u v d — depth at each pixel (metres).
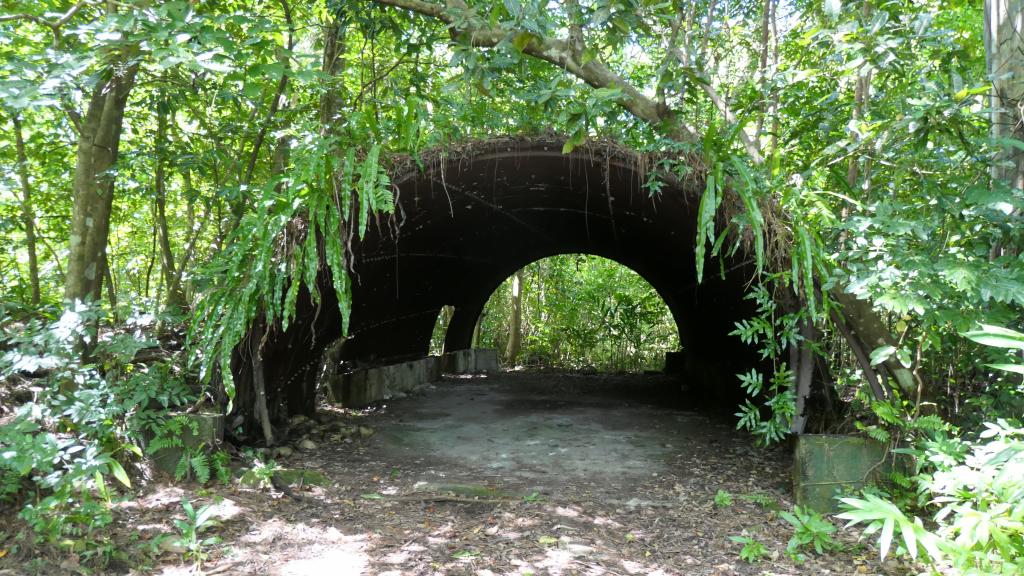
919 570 3.96
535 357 16.88
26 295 7.51
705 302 10.85
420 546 4.41
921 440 4.64
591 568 4.10
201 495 4.90
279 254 5.09
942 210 4.67
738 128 5.14
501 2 5.34
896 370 5.11
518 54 5.55
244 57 4.34
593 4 5.69
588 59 5.35
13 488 4.07
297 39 8.16
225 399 6.12
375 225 6.58
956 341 4.96
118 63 4.72
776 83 5.75
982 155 4.77
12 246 7.70
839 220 5.49
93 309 4.87
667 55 5.79
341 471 6.12
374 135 5.12
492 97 6.14
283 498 5.20
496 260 12.19
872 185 5.90
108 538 4.03
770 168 5.13
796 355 5.75
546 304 17.00
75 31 4.10
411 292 10.34
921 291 4.27
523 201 7.98
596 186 6.55
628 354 16.67
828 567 4.11
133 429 4.95
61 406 4.69
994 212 4.53
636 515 5.06
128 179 6.25
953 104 4.43
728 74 8.47
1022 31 4.79
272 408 7.21
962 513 3.38
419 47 7.23
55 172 6.93
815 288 5.15
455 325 14.28
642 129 5.93
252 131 6.80
